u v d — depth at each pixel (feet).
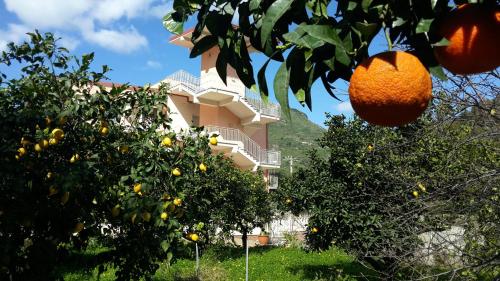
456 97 15.75
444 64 3.68
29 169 14.24
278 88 3.75
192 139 18.13
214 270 34.22
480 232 16.14
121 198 16.02
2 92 15.06
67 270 27.12
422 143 20.15
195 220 19.54
